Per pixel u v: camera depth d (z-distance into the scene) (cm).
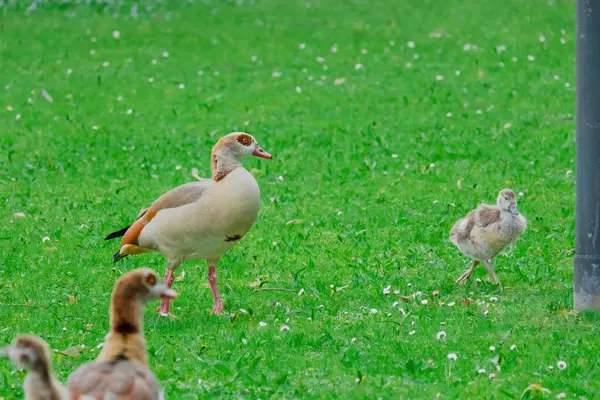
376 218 1631
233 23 3362
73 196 1800
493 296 1270
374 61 2903
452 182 1847
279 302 1260
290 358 1057
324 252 1470
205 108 2477
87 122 2366
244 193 1198
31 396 714
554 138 2142
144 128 2309
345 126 2295
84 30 3262
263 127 2308
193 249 1218
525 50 2966
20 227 1619
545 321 1171
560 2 3503
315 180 1881
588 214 1179
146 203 1753
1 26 3294
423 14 3419
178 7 3588
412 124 2303
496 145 2100
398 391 959
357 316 1196
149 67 2873
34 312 1242
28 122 2358
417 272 1373
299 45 3086
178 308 1263
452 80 2697
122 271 1400
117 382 745
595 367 1019
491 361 1024
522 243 1491
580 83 1164
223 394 957
